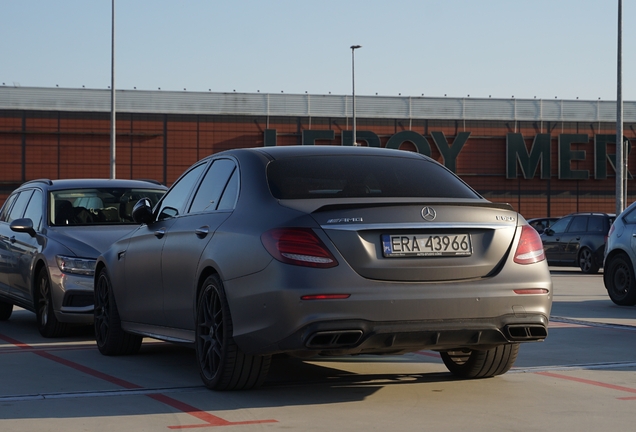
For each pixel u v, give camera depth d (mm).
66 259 8328
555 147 45531
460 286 4996
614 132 46031
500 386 5750
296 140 44281
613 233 12289
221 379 5367
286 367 6551
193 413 4879
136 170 42594
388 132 44875
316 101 44438
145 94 42781
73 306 8258
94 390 5602
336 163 5738
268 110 44000
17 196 10680
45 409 4988
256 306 4980
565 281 18062
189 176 6590
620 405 5129
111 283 7250
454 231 5078
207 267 5535
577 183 45594
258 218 5188
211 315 5500
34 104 41625
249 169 5656
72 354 7434
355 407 5059
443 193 5590
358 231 4910
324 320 4770
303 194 5332
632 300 11867
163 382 5930
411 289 4902
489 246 5137
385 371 6359
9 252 9867
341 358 7020
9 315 10531
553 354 7199
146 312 6641
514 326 5105
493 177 45156
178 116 43062
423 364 6703
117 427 4535
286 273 4836
